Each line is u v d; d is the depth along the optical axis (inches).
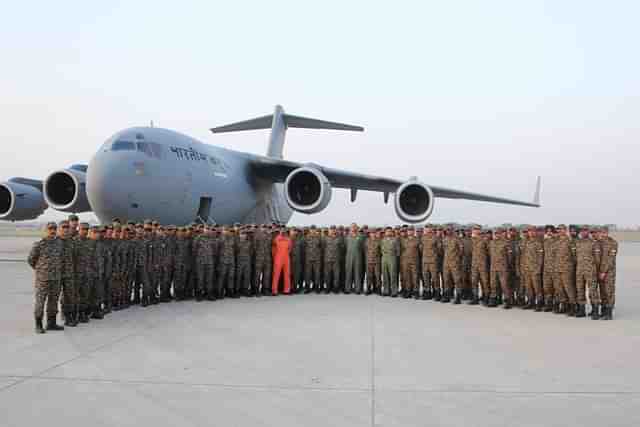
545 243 338.6
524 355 214.5
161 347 226.1
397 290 408.8
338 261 424.8
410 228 412.2
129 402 154.5
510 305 353.7
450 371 189.3
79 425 135.9
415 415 143.7
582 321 301.6
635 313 333.7
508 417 142.1
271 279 420.5
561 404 153.3
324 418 141.5
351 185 658.2
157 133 469.1
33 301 351.9
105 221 451.5
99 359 204.7
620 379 179.6
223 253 380.5
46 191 532.4
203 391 165.3
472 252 368.5
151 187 439.5
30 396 159.2
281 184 736.3
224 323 284.5
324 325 280.1
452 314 323.0
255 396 160.4
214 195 529.3
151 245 350.0
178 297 371.9
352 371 189.0
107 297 311.6
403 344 234.2
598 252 311.4
